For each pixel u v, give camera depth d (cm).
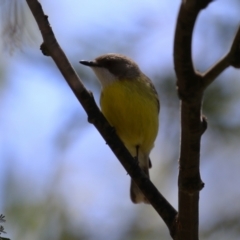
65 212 1238
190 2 519
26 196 1206
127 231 1322
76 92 754
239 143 1320
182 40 548
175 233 723
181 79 575
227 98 1232
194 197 689
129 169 759
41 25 712
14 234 1165
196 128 621
